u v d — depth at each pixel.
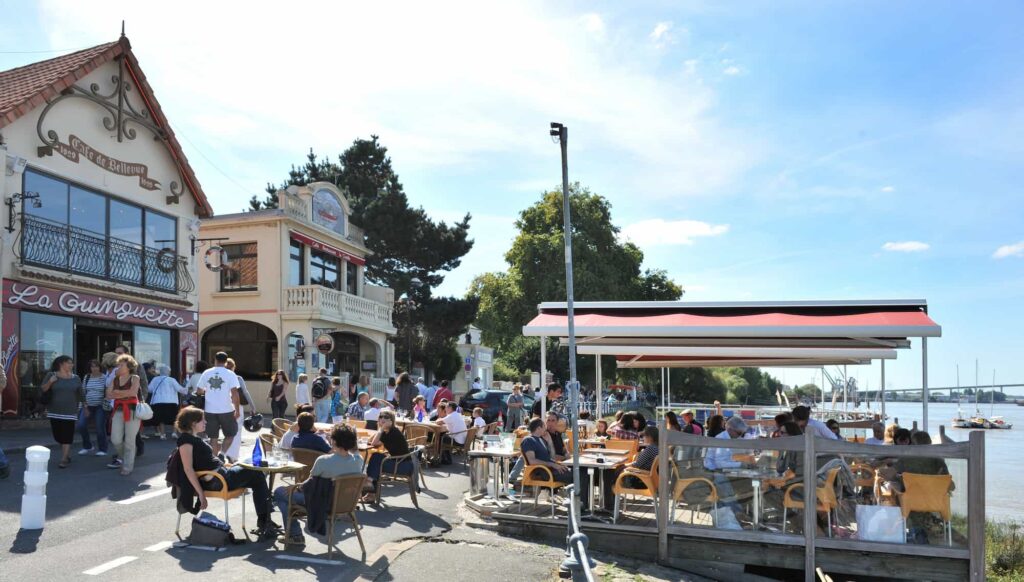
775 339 13.30
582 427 16.20
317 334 27.41
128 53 19.56
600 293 42.03
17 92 16.98
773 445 8.95
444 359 39.72
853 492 8.66
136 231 20.23
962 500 8.34
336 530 8.88
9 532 7.76
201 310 27.92
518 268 44.31
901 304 11.79
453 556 8.07
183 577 6.66
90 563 6.90
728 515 9.02
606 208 45.31
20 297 16.09
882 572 8.52
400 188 42.28
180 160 21.64
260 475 8.12
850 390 27.33
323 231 29.84
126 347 19.47
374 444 10.63
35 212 16.81
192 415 7.90
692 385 53.22
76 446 14.15
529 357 48.62
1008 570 14.36
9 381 15.80
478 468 11.77
